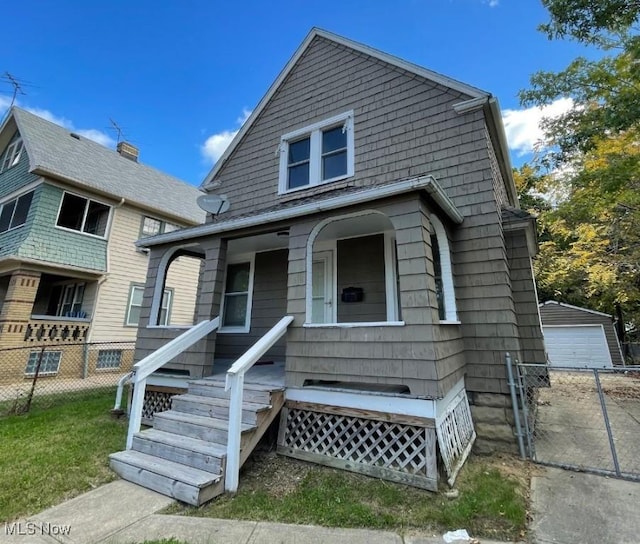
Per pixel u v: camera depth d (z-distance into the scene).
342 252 6.13
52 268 9.98
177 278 13.60
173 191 14.96
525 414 4.28
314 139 6.98
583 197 8.56
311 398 4.12
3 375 8.81
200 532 2.55
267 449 4.22
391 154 5.99
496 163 6.27
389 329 3.78
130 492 3.18
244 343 6.94
